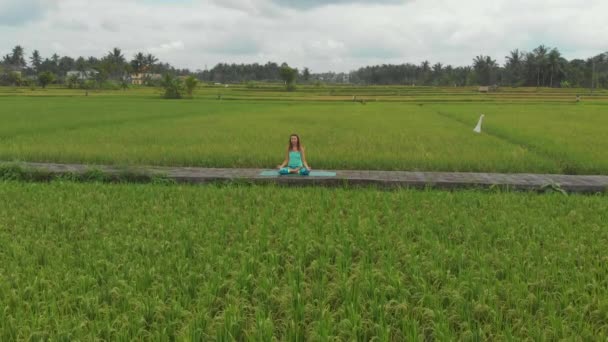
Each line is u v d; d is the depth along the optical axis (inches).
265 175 461.1
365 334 168.9
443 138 786.2
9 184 426.9
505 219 308.8
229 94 3484.3
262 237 268.7
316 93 3833.7
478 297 193.5
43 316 177.9
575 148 642.2
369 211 330.0
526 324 174.9
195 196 382.9
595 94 3762.3
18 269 219.1
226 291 204.4
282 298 188.2
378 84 6535.4
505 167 524.1
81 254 239.8
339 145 684.7
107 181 463.8
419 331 172.2
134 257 240.7
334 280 210.8
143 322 174.4
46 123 1011.3
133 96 2935.5
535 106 2086.6
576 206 354.0
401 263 236.2
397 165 532.1
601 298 193.0
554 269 220.1
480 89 4212.6
